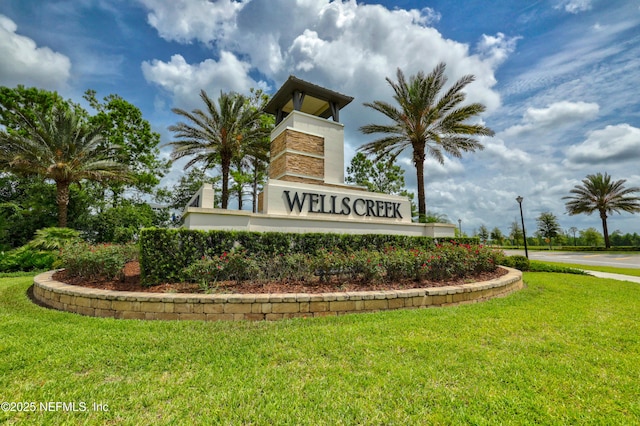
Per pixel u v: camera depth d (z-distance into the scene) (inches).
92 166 725.9
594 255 1331.2
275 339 162.7
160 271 248.7
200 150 832.3
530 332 177.9
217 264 241.1
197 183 1089.4
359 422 95.0
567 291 318.0
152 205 1082.1
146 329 179.8
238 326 186.5
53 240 570.9
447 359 138.3
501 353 145.9
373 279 262.1
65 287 247.6
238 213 313.9
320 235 315.9
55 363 133.1
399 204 447.8
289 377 122.0
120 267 276.1
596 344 160.2
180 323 190.9
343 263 257.0
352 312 218.8
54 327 183.3
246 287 241.6
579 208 1664.6
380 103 713.6
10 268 490.9
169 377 122.8
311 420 95.2
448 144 728.3
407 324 187.3
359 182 1208.2
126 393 110.3
